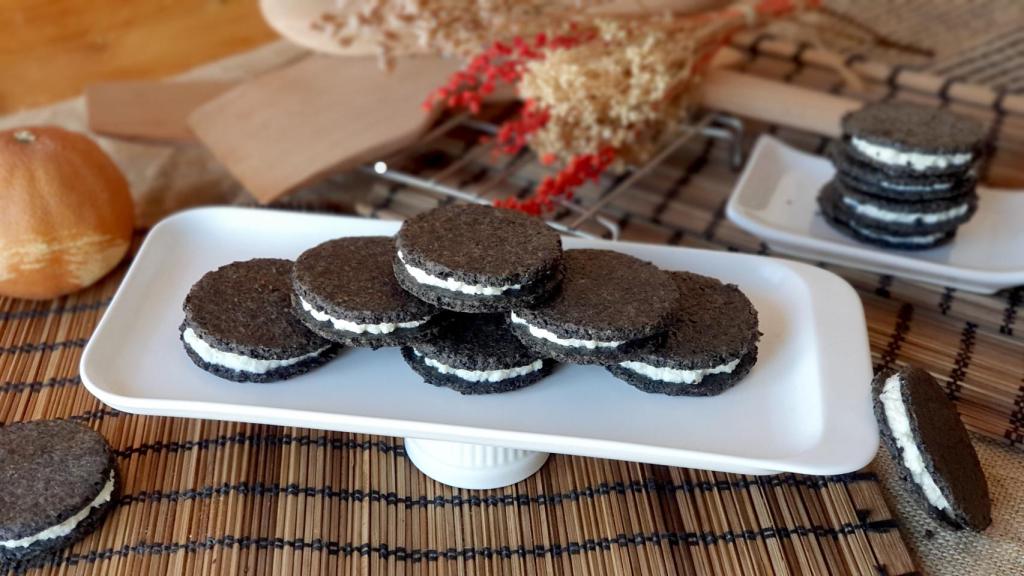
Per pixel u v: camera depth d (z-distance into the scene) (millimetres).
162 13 629
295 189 391
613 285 285
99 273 364
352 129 410
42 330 350
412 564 264
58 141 353
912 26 607
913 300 371
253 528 270
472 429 252
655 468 295
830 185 406
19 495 256
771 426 275
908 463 269
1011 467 298
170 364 290
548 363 292
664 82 369
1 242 336
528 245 278
